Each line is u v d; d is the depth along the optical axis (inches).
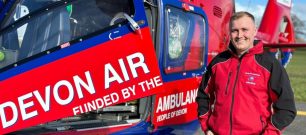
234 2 226.5
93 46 122.0
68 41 123.5
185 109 171.8
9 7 126.6
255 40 115.4
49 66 117.1
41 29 127.2
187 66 172.9
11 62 121.6
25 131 128.4
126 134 143.9
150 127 150.9
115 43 124.3
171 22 159.8
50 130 131.3
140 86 126.7
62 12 130.6
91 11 137.2
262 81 109.7
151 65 128.1
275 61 109.7
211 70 118.5
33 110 115.0
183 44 169.6
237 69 112.3
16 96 113.7
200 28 183.6
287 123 109.3
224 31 212.1
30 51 125.1
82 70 120.2
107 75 123.1
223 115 113.1
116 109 147.9
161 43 153.1
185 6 170.6
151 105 151.4
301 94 485.1
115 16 133.3
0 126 112.0
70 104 118.5
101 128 139.7
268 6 328.5
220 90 114.1
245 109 110.5
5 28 121.0
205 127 120.6
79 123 140.1
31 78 115.3
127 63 125.4
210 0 199.2
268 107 112.7
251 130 110.2
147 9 151.9
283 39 345.7
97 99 121.8
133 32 126.6
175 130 165.9
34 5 131.8
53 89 117.0
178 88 165.8
